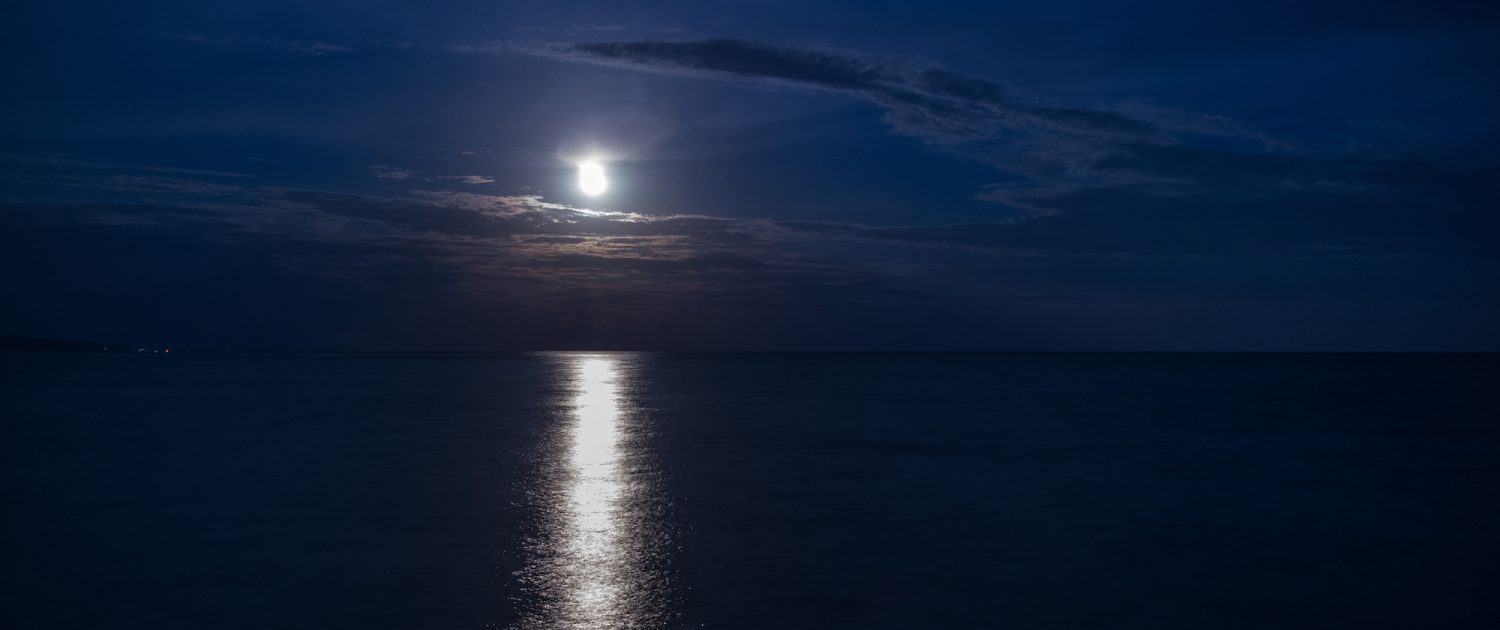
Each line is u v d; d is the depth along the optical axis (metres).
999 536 11.79
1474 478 17.06
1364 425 28.03
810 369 99.50
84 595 9.02
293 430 25.30
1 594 9.06
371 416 30.34
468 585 9.38
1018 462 18.92
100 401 38.53
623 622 8.25
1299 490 15.62
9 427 26.47
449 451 20.38
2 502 14.05
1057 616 8.52
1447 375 79.31
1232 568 10.30
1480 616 8.69
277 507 13.52
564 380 63.34
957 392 47.91
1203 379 68.81
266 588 9.25
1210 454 20.42
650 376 73.62
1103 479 16.62
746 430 25.61
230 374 73.88
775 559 10.50
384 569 9.98
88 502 14.02
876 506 13.76
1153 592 9.34
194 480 16.19
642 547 11.02
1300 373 86.06
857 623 8.24
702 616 8.42
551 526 12.20
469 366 106.88
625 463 18.44
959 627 8.18
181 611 8.52
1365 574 10.12
